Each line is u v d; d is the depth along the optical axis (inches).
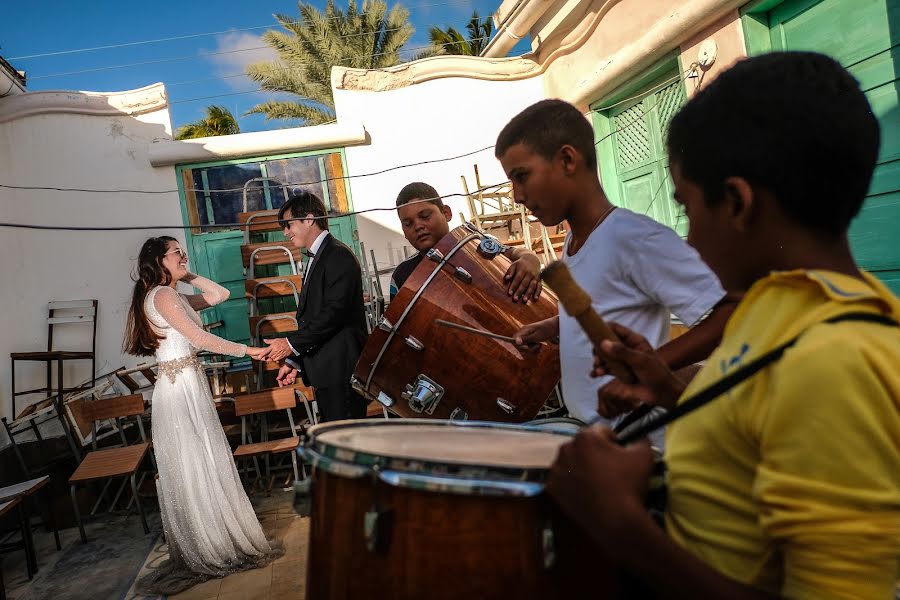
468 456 40.6
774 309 27.5
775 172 26.7
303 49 908.6
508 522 34.4
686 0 191.2
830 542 23.0
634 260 56.0
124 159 265.0
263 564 144.3
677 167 30.6
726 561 27.9
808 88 26.8
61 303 252.8
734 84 28.5
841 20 152.8
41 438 230.4
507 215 245.6
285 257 236.4
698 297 52.5
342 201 280.8
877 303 25.2
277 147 273.1
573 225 63.2
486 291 96.4
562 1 247.4
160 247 146.0
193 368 145.9
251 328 217.0
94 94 260.8
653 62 211.0
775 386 24.9
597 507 28.3
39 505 211.2
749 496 27.3
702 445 28.9
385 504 35.9
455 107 283.9
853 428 23.0
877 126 27.2
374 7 908.0
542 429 52.5
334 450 38.4
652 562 27.2
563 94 269.1
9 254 247.4
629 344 41.5
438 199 136.8
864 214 154.1
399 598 35.2
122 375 242.8
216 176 273.7
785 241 27.7
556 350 93.5
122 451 196.2
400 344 97.8
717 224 29.2
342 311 147.7
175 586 136.9
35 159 255.3
